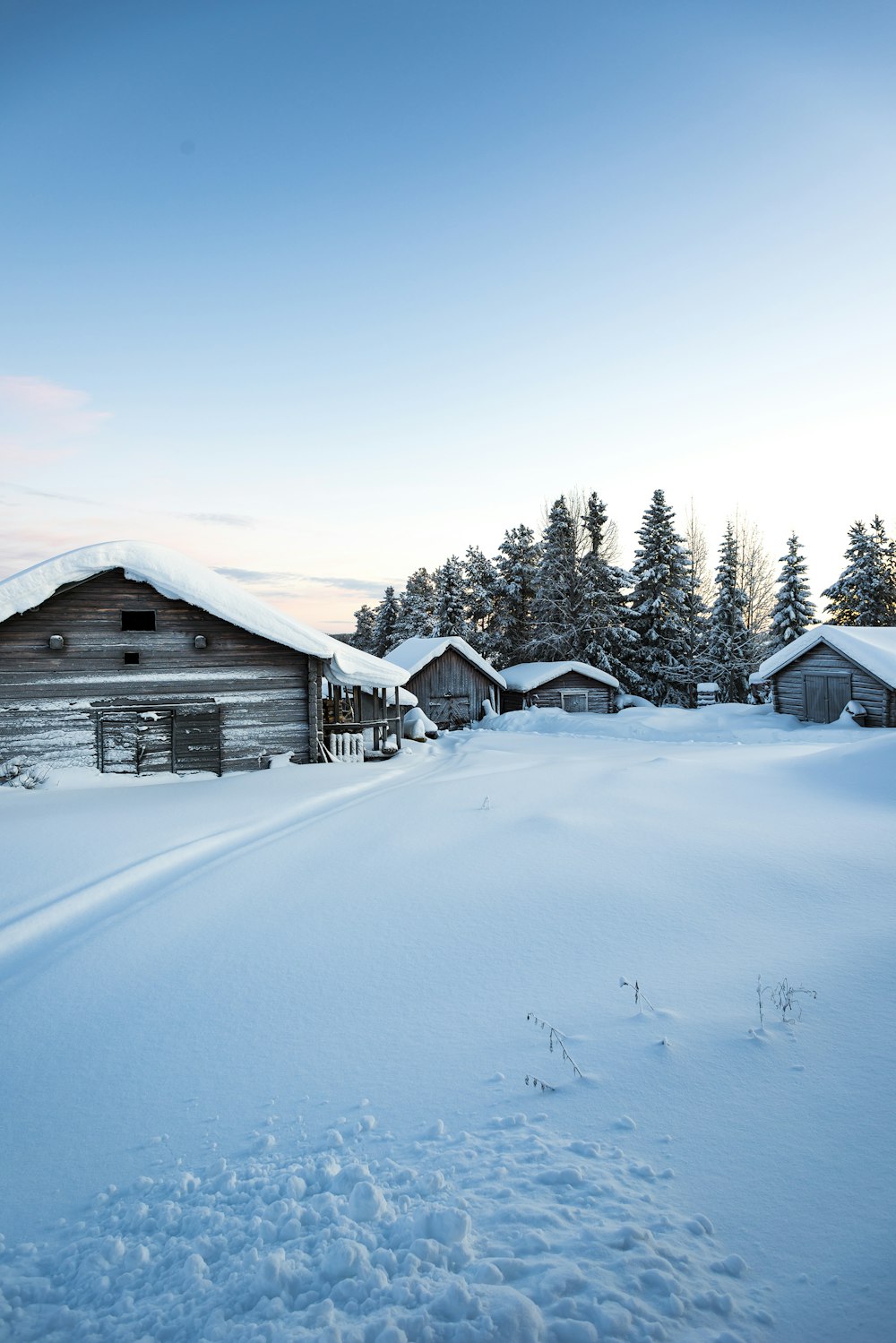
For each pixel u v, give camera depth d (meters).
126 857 10.24
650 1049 4.82
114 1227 3.60
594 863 8.88
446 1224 3.29
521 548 57.75
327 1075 4.80
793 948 6.31
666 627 49.19
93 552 18.02
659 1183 3.58
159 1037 5.47
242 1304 3.02
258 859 9.98
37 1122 4.51
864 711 27.67
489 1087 4.53
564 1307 2.84
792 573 49.47
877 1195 3.45
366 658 22.56
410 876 8.84
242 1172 3.88
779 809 11.37
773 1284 2.97
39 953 7.26
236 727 19.52
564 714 35.00
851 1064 4.55
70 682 18.19
